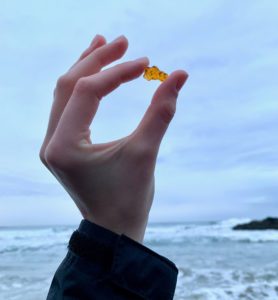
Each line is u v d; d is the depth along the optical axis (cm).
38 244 614
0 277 245
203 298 177
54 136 24
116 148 24
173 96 24
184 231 1076
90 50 29
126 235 24
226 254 445
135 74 24
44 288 202
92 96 24
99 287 23
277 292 190
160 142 24
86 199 24
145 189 24
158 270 24
